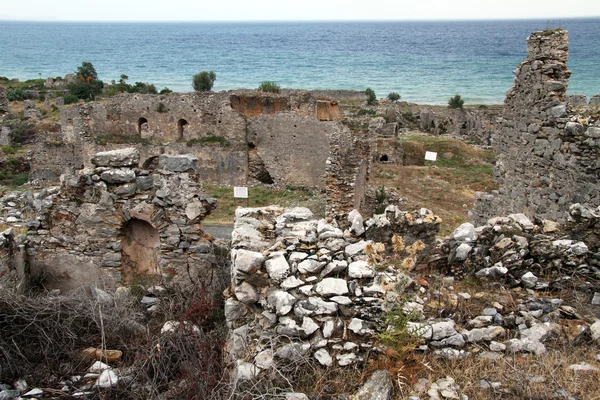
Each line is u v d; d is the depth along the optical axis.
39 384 7.60
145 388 7.22
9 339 8.13
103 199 11.11
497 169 15.59
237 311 6.85
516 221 8.95
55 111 62.16
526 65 13.52
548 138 12.39
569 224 8.94
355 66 147.50
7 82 85.50
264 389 6.06
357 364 6.32
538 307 7.42
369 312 6.63
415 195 28.38
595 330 6.85
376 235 8.48
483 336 6.80
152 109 38.22
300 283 6.81
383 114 52.28
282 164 36.53
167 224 11.21
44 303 9.02
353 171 21.45
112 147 37.00
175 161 11.02
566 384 5.93
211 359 7.02
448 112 57.34
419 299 7.31
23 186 32.44
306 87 102.06
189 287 10.91
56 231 11.42
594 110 11.66
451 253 8.46
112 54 198.25
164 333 8.35
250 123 36.59
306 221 8.22
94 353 8.30
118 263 11.36
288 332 6.49
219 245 12.35
